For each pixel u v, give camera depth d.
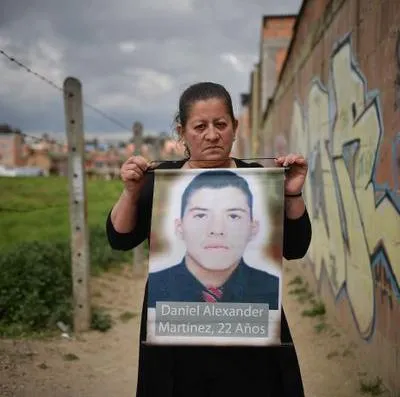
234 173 2.10
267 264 2.05
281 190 2.08
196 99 2.16
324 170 6.50
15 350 4.91
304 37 8.05
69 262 7.15
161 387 2.11
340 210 5.57
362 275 4.63
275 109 13.17
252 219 2.07
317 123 6.99
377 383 4.04
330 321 5.92
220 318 2.04
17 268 6.39
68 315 5.91
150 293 2.07
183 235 2.09
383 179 3.97
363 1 4.55
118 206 2.18
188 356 2.14
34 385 4.27
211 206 2.09
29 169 47.09
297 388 2.11
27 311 5.67
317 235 7.07
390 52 3.79
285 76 10.77
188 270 2.07
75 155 5.64
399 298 3.62
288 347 2.13
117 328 6.02
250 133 28.42
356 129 4.84
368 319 4.43
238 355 2.13
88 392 4.27
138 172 2.12
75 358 4.96
